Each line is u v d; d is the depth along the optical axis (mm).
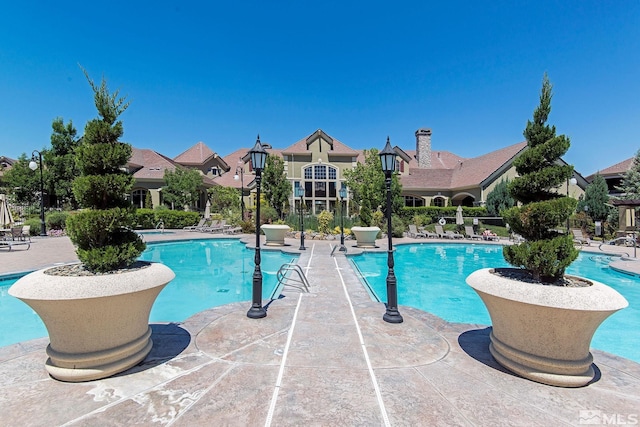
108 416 2699
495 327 3781
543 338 3271
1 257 11883
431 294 8719
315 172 33875
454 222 27656
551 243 3633
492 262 13703
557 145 4008
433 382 3305
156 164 31859
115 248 3828
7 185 30766
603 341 5516
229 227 24234
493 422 2676
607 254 14398
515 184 4246
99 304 3150
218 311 5688
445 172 34469
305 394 3066
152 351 3982
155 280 3588
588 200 23781
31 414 2709
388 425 2623
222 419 2680
